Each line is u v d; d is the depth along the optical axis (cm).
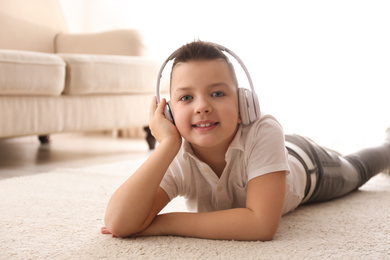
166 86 275
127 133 378
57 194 144
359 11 292
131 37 274
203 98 90
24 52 206
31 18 296
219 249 89
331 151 143
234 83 95
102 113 243
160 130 99
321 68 304
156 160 96
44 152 275
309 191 124
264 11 317
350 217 116
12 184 159
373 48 289
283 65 313
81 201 134
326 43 302
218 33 331
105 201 135
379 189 156
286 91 313
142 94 265
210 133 91
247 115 95
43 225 108
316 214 120
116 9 379
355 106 296
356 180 142
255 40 320
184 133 94
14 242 95
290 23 311
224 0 329
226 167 100
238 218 94
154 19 357
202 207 110
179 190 108
